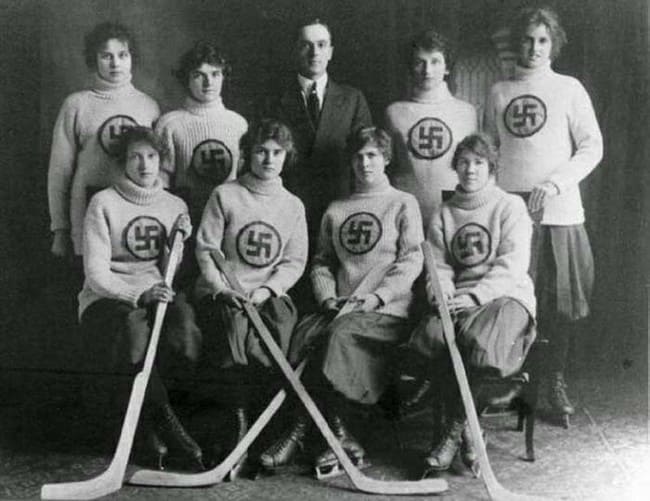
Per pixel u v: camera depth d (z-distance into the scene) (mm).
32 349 4336
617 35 4199
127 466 3924
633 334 4277
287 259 4160
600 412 4180
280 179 4176
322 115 4270
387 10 4227
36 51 4355
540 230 4254
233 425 3965
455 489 3736
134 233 4156
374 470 3871
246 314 3961
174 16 4293
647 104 4227
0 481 3783
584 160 4227
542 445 3986
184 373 3986
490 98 4250
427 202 4262
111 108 4348
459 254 4074
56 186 4398
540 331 4270
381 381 3943
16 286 4492
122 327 4012
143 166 4152
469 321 3871
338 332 3891
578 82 4223
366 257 4113
